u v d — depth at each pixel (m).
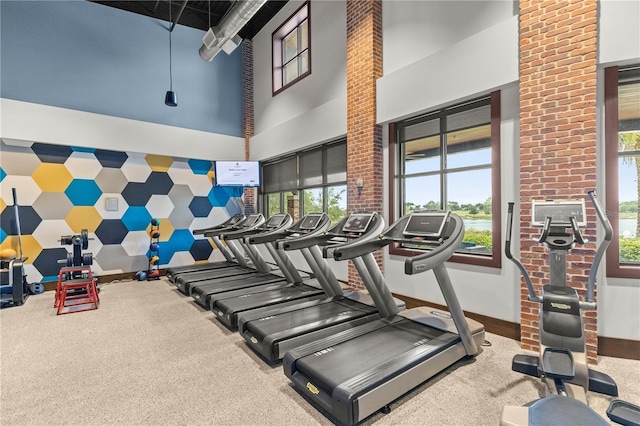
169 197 7.03
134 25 6.57
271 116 7.36
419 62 4.03
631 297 2.71
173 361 2.88
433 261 2.40
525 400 2.22
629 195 3.40
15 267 4.74
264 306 3.75
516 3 3.24
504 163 3.36
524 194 3.04
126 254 6.54
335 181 5.85
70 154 5.96
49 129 5.54
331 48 5.66
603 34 2.67
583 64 2.70
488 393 2.31
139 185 6.68
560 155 2.83
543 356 2.12
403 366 2.20
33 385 2.50
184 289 5.07
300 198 6.82
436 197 5.64
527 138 3.01
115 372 2.69
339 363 2.26
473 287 3.63
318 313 3.44
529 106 2.99
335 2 5.57
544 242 2.31
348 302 3.85
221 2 6.71
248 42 8.05
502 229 3.38
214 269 6.09
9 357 2.98
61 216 5.89
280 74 7.33
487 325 3.48
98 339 3.39
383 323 3.03
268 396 2.32
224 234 5.19
